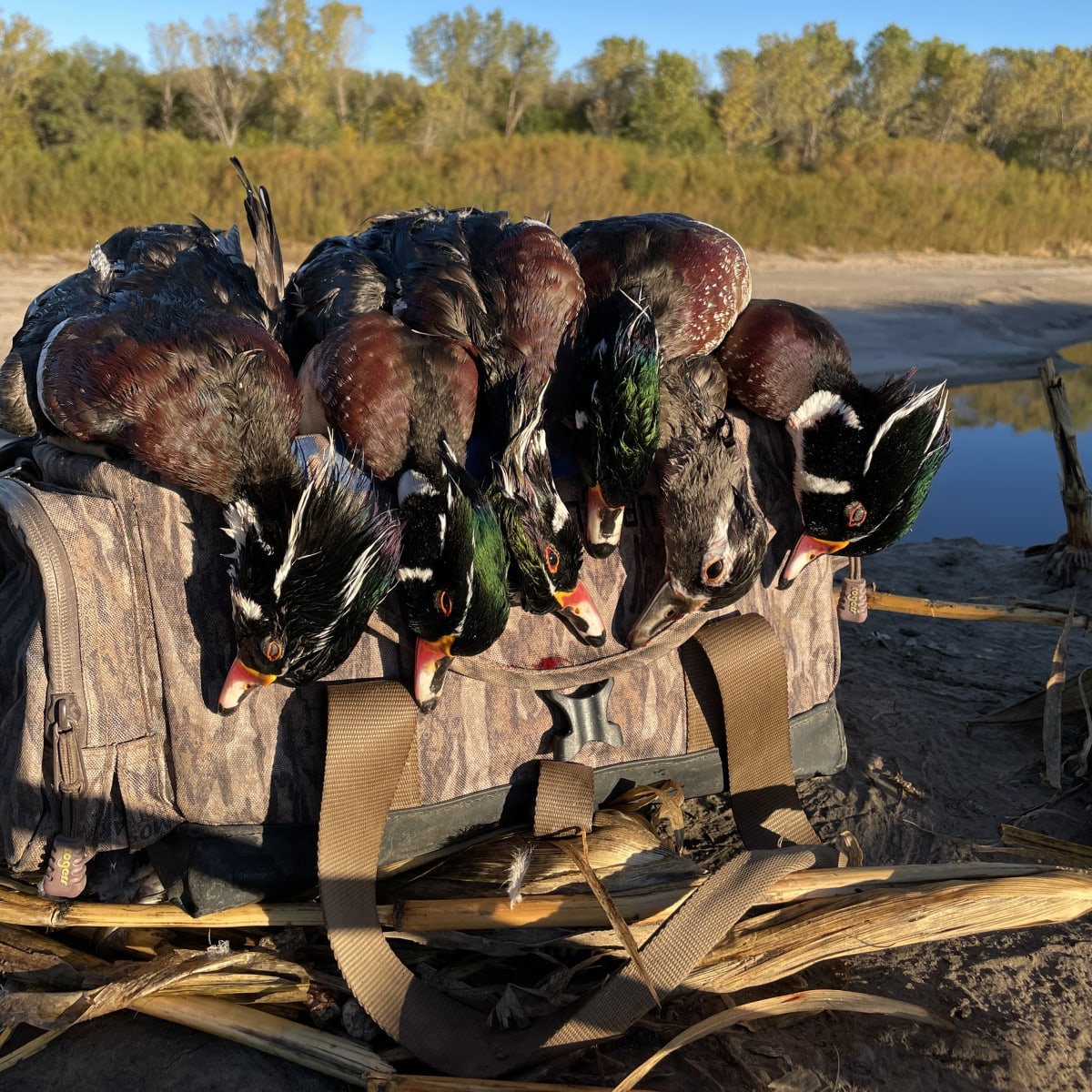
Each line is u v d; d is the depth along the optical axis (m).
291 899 3.18
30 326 3.77
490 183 26.44
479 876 3.22
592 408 3.22
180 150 23.70
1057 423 6.30
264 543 2.89
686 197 28.28
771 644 3.55
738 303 3.66
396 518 3.12
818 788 4.18
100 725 2.92
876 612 6.09
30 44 38.53
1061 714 4.56
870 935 2.88
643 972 2.72
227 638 3.03
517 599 3.23
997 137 62.78
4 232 19.36
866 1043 2.94
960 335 18.52
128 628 2.97
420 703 3.06
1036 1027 3.03
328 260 4.07
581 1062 2.84
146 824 3.01
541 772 3.30
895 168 35.12
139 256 4.11
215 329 3.32
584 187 27.00
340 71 46.22
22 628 3.09
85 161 21.78
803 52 52.44
